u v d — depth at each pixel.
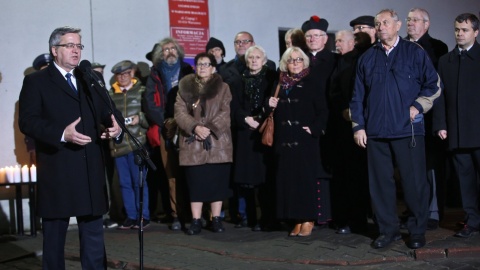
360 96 5.37
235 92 6.61
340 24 9.04
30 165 7.20
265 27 8.52
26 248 6.32
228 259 5.40
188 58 7.99
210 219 7.11
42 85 4.17
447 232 5.70
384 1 9.37
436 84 5.21
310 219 5.98
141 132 7.11
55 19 7.34
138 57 7.75
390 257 5.00
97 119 4.28
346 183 5.96
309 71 6.10
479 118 5.41
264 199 6.50
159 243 6.15
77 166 4.18
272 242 5.86
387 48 5.30
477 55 5.46
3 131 7.09
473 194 5.54
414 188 5.21
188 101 6.52
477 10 9.98
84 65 4.24
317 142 6.03
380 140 5.30
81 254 4.34
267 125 6.16
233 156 6.69
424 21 6.02
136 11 7.75
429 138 5.92
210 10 8.14
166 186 7.35
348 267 4.93
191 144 6.46
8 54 7.11
